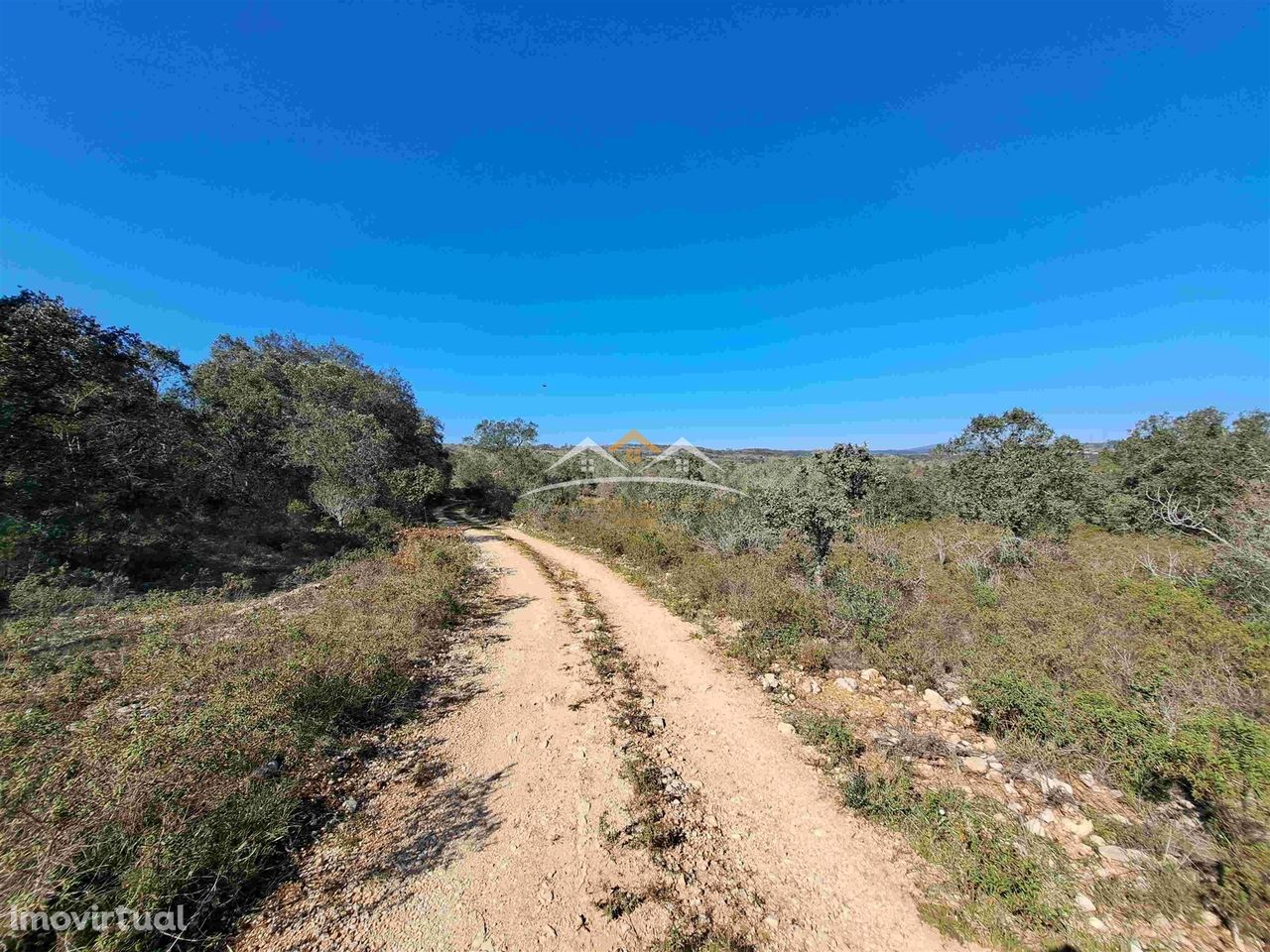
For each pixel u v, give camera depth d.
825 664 6.46
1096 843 3.39
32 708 4.50
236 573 11.16
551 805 3.96
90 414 12.40
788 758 4.62
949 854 3.33
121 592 9.19
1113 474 14.91
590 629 8.39
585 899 3.08
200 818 3.20
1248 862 2.94
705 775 4.39
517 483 32.50
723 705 5.66
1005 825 3.60
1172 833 3.34
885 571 9.15
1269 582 6.33
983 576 9.22
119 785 3.22
